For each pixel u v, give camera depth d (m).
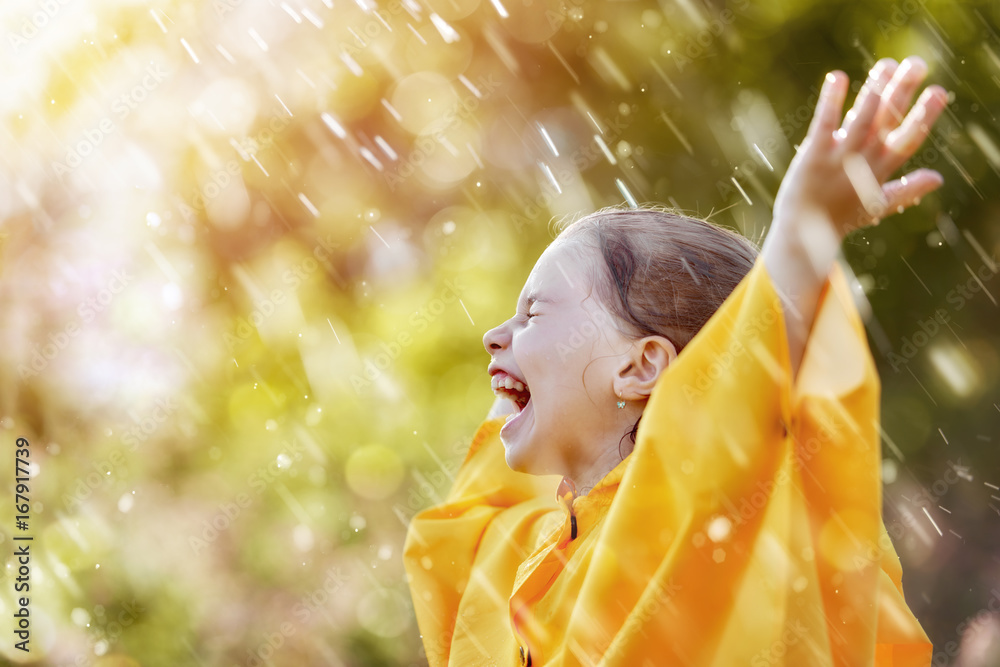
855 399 0.95
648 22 4.31
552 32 4.32
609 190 4.21
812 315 0.95
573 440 1.21
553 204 4.23
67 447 3.88
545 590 1.22
